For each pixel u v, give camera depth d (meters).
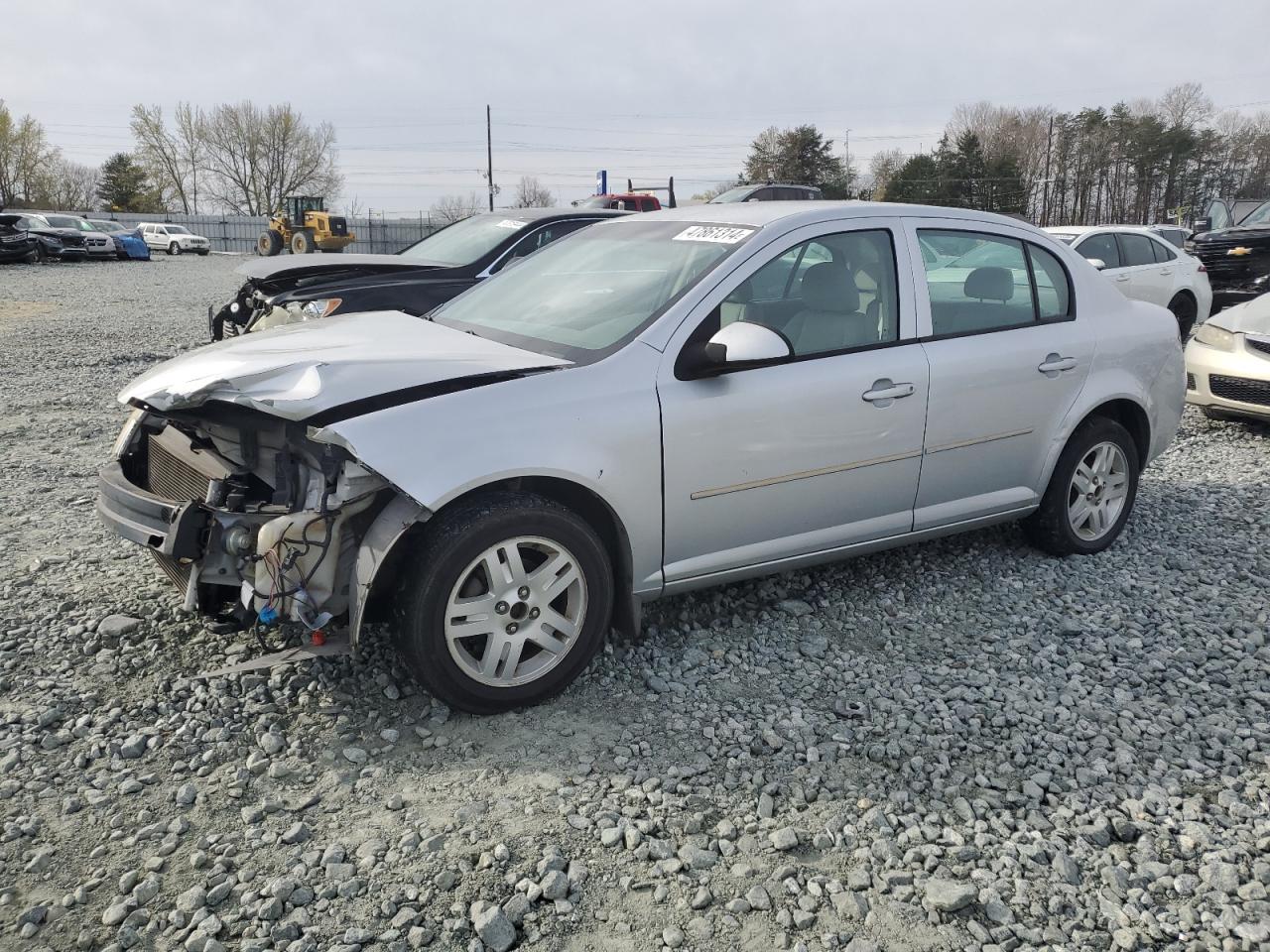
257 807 2.83
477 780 3.00
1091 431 4.74
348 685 3.51
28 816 2.78
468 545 3.14
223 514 3.19
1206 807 2.93
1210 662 3.82
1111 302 4.90
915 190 72.12
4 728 3.21
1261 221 16.59
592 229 4.70
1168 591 4.52
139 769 3.02
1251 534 5.30
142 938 2.34
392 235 49.97
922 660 3.84
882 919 2.46
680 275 3.84
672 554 3.66
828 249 4.00
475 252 8.35
